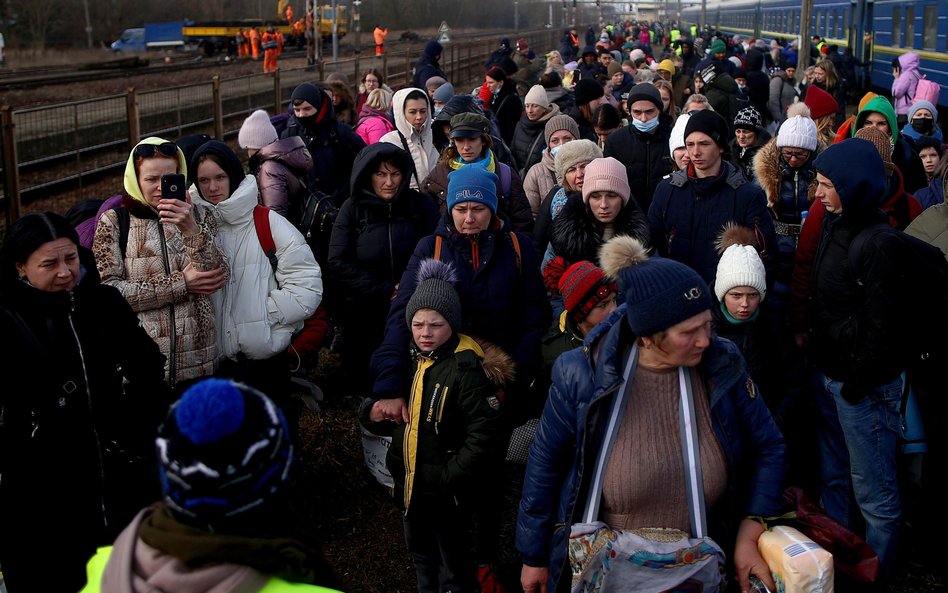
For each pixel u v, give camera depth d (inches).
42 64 2060.8
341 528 191.5
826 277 154.5
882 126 245.6
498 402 147.1
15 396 133.0
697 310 106.6
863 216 150.3
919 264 147.3
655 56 1738.4
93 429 138.1
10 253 132.6
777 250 190.1
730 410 112.4
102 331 140.0
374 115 345.7
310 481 209.2
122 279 158.6
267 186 240.8
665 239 199.5
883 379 148.7
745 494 117.7
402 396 159.3
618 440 112.6
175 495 63.6
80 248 142.9
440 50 579.5
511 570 175.2
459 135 237.1
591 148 220.4
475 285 169.8
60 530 136.6
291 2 3287.4
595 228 192.5
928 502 168.6
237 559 64.5
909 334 148.6
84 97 1115.3
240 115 757.3
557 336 168.9
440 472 147.9
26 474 134.2
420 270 159.5
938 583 164.9
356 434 231.9
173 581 63.5
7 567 136.7
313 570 67.6
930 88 353.1
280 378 185.0
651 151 265.9
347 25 2640.3
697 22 3230.8
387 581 175.0
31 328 133.6
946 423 157.8
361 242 206.7
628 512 113.3
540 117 344.5
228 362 176.2
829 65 460.8
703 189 193.0
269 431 64.9
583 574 111.8
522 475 211.9
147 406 144.8
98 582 70.0
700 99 338.3
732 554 117.9
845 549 118.6
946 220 181.0
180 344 159.2
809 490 178.9
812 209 165.0
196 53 2252.7
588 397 113.6
